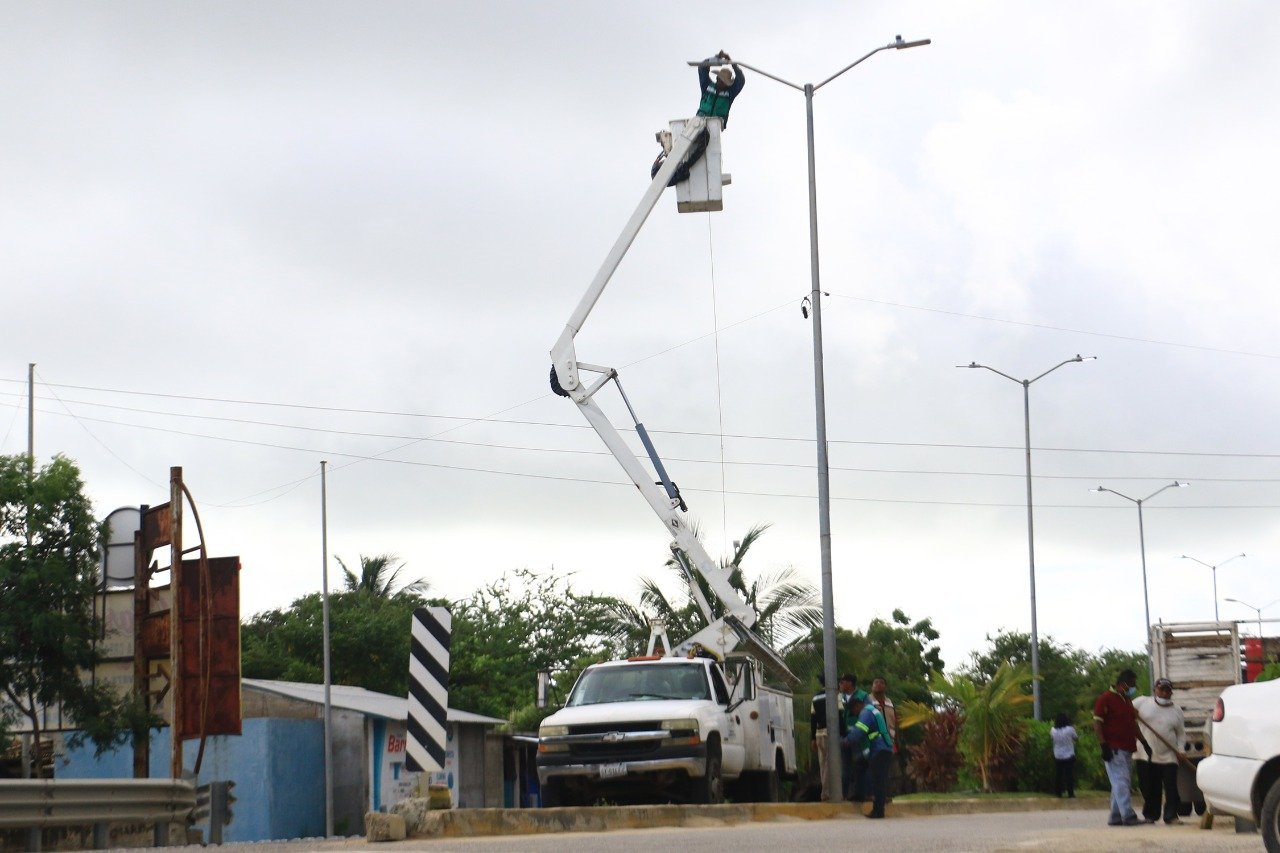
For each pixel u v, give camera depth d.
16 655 24.77
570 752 16.92
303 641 55.16
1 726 24.62
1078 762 34.81
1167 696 16.44
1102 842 10.41
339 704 36.00
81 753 32.31
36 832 13.91
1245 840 10.78
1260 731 9.70
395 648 54.94
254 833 32.72
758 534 37.66
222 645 24.41
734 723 18.56
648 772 16.73
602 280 21.05
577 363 21.02
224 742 33.06
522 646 57.59
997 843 10.69
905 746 40.88
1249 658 29.55
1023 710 35.97
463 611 60.47
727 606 20.73
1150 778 16.89
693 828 14.62
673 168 20.56
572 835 13.03
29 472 25.77
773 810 17.08
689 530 20.84
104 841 14.84
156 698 25.48
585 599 59.34
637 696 18.16
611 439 20.97
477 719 37.88
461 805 37.47
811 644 38.72
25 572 24.83
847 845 10.92
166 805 16.23
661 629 20.84
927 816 20.48
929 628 66.56
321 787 35.44
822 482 22.73
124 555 26.28
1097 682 68.38
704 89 20.64
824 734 21.92
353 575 63.38
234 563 24.72
